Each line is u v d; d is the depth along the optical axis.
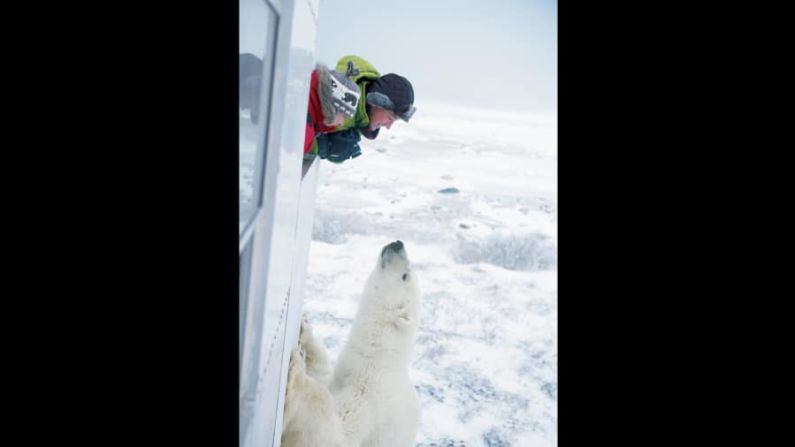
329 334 3.26
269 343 0.93
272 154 0.80
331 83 1.63
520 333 3.42
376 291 1.98
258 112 0.67
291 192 1.04
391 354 1.96
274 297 0.94
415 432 2.04
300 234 1.50
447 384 3.03
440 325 3.41
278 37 0.77
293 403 1.55
